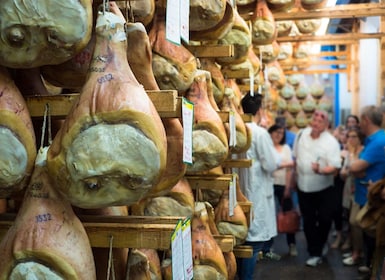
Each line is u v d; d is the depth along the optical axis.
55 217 1.04
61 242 1.02
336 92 9.95
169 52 1.67
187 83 1.71
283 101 8.16
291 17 3.79
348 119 5.36
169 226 1.19
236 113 2.59
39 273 1.00
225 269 1.90
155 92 1.22
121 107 0.98
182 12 1.31
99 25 1.06
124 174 0.98
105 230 1.20
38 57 1.04
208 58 2.44
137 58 1.32
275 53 3.99
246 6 3.27
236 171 3.62
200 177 2.31
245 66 3.00
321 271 4.70
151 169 1.00
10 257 1.01
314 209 4.83
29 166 1.07
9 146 1.03
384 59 4.49
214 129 1.79
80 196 1.01
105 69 1.03
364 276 4.38
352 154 4.77
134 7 1.50
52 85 1.46
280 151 5.12
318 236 4.85
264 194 3.68
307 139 4.84
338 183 5.15
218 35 2.01
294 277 4.53
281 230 5.13
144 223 1.27
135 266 1.36
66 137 0.99
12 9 0.97
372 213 3.09
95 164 0.97
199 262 1.86
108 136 0.97
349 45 7.64
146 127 0.99
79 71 1.28
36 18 0.97
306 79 9.97
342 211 5.65
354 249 4.86
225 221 2.63
